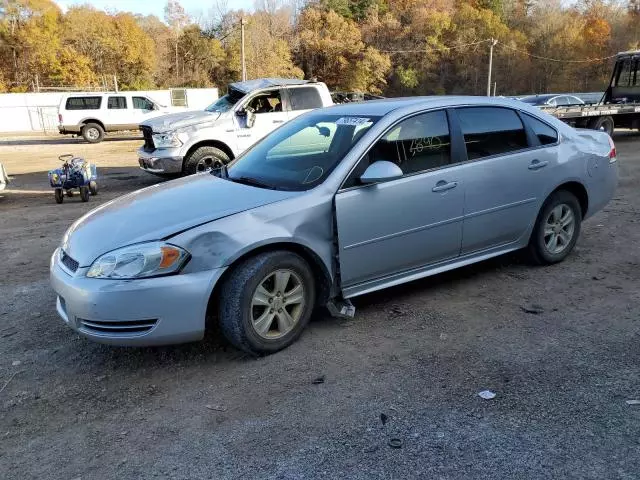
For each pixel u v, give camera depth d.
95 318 3.28
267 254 3.57
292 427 2.91
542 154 4.91
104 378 3.50
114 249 3.37
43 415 3.12
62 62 55.50
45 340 4.05
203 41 66.19
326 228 3.81
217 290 3.57
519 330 3.95
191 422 3.00
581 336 3.83
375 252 4.03
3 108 34.91
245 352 3.68
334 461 2.63
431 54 75.00
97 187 11.33
